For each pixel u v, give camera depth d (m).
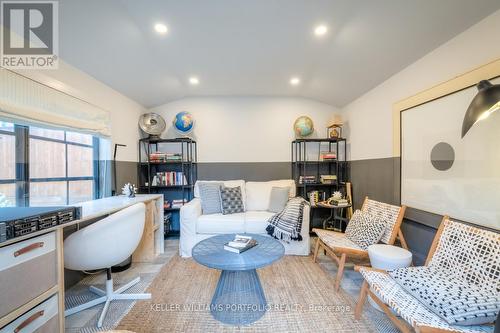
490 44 1.42
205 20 1.78
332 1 1.57
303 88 3.31
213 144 3.69
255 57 2.38
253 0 1.57
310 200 3.39
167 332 1.47
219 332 1.47
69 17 1.61
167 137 3.65
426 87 1.95
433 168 1.84
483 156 1.44
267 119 3.69
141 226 1.84
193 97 3.67
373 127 2.80
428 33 1.72
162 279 2.15
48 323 1.22
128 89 2.87
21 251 1.07
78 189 2.31
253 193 3.25
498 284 1.14
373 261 1.78
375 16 1.68
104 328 1.50
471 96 1.53
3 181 1.59
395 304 1.19
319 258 2.63
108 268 1.76
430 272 1.38
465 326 1.03
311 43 2.10
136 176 3.31
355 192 3.27
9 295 1.02
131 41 2.01
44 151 1.91
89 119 2.31
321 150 3.71
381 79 2.54
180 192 3.64
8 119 1.51
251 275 1.77
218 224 2.68
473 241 1.33
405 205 2.13
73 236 1.50
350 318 1.59
